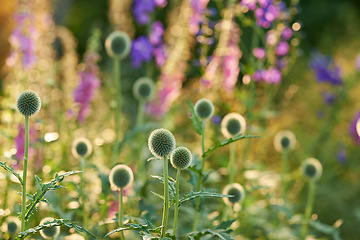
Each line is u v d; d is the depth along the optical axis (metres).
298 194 8.91
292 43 6.86
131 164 6.42
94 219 5.23
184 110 8.29
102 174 4.62
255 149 8.86
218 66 6.32
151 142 3.27
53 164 5.49
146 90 6.88
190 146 7.66
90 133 6.90
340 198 9.13
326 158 10.18
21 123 5.32
